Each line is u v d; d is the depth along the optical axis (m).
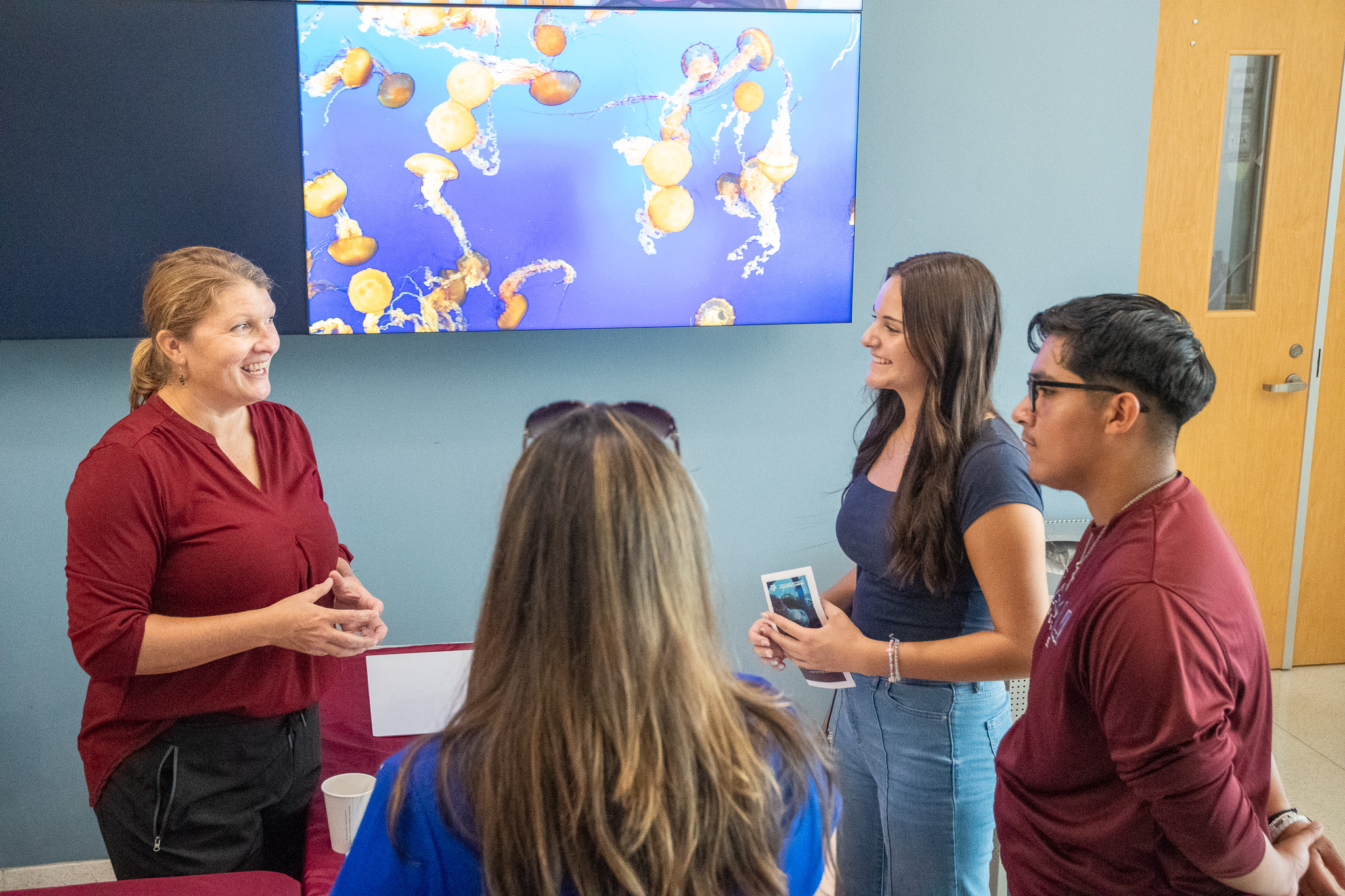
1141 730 1.03
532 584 0.78
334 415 2.61
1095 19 2.76
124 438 1.57
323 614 1.62
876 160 2.74
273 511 1.69
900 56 2.70
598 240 2.53
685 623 0.78
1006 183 2.81
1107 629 1.06
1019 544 1.43
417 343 2.61
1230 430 3.27
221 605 1.63
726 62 2.49
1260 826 1.06
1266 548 3.38
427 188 2.43
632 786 0.74
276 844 1.78
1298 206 3.13
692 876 0.77
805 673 1.67
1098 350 1.13
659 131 2.50
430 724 1.88
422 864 0.78
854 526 1.67
